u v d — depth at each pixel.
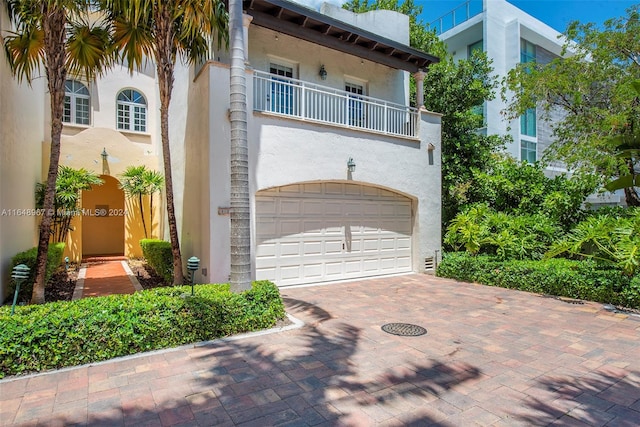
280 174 8.38
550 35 19.55
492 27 18.03
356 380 4.07
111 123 13.80
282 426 3.18
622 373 4.30
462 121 13.87
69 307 4.79
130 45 7.22
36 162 10.63
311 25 9.30
